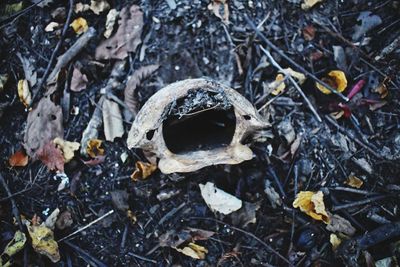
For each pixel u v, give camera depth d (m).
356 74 0.45
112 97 0.44
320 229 0.42
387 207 0.42
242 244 0.42
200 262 0.42
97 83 0.44
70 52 0.44
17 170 0.44
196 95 0.34
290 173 0.43
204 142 0.39
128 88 0.44
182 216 0.42
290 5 0.46
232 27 0.45
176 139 0.39
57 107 0.44
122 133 0.43
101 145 0.43
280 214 0.42
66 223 0.42
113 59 0.44
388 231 0.41
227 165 0.43
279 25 0.45
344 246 0.41
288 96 0.44
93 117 0.44
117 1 0.45
